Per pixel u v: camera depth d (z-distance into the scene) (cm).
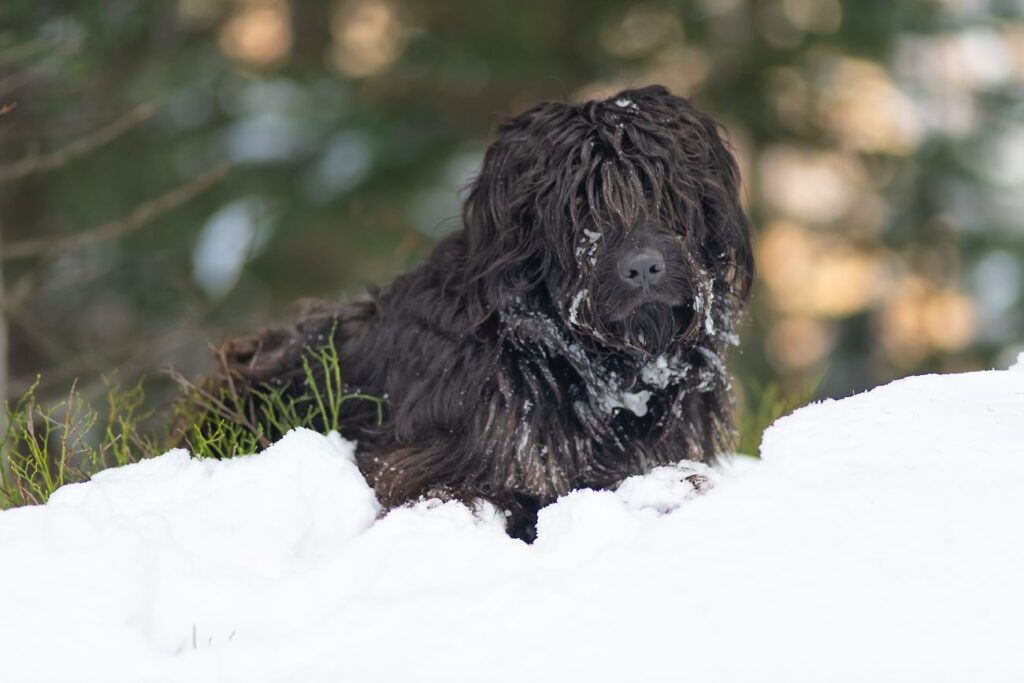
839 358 2544
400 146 2244
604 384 788
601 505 631
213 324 1853
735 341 819
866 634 541
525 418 763
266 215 2069
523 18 2128
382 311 888
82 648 555
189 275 1877
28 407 848
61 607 571
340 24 2273
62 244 1312
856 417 690
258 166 2136
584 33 2191
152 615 591
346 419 853
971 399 703
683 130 796
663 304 764
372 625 564
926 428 667
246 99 2184
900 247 2466
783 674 525
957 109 2505
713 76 2264
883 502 606
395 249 2153
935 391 721
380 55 2270
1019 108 2512
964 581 562
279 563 641
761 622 548
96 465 820
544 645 544
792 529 594
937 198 2470
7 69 1430
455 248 843
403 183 2241
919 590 560
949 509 599
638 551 592
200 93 2034
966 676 523
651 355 779
